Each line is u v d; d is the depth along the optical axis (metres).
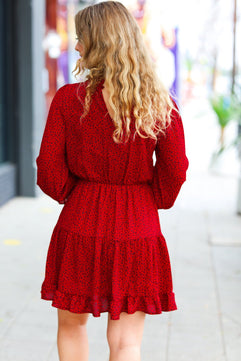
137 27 1.95
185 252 4.59
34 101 6.69
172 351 2.81
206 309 3.37
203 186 7.93
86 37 1.94
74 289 2.00
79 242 1.97
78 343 2.17
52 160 1.97
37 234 5.08
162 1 10.47
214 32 12.95
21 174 6.82
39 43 6.82
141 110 1.89
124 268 1.97
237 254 4.58
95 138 1.93
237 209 6.13
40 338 2.94
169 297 2.05
